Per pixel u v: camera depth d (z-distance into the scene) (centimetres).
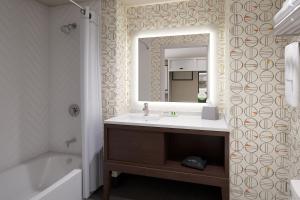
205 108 217
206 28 235
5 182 198
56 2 251
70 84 257
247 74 174
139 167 196
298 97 114
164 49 253
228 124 182
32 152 244
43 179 237
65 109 261
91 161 220
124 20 258
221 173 177
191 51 243
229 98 180
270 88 170
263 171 175
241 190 181
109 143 206
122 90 257
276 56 168
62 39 258
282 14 109
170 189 238
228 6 180
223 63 232
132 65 264
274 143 172
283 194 172
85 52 206
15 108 222
